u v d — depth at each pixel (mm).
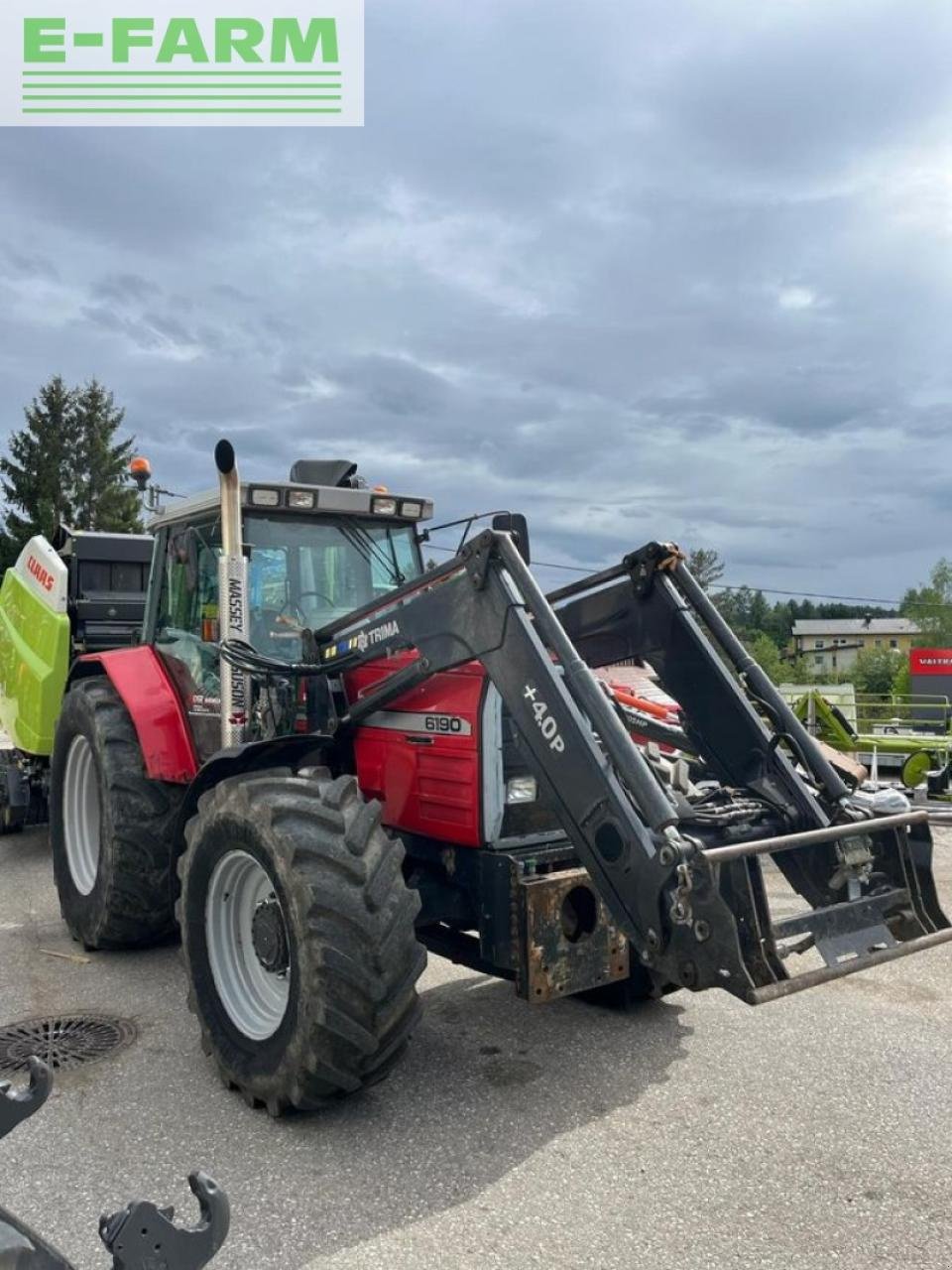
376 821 3711
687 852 3156
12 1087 1729
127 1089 4031
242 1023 3971
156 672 5551
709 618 4387
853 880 3637
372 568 5523
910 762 12586
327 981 3463
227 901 4129
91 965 5605
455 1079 4094
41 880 7613
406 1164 3434
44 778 8492
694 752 4426
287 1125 3713
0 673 8734
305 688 4730
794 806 3947
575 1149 3523
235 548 4586
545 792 3609
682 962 3180
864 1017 4727
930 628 75000
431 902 4254
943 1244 2963
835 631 104375
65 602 7512
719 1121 3717
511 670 3721
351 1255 2930
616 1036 4516
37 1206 3197
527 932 3803
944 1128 3650
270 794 3812
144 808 5473
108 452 43562
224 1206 1661
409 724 4344
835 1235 3010
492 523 4539
